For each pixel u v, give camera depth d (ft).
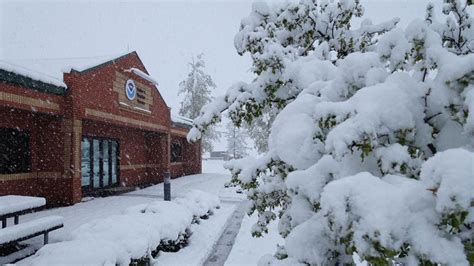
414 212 4.67
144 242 17.93
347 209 4.83
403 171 5.74
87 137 48.08
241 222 33.40
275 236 27.40
